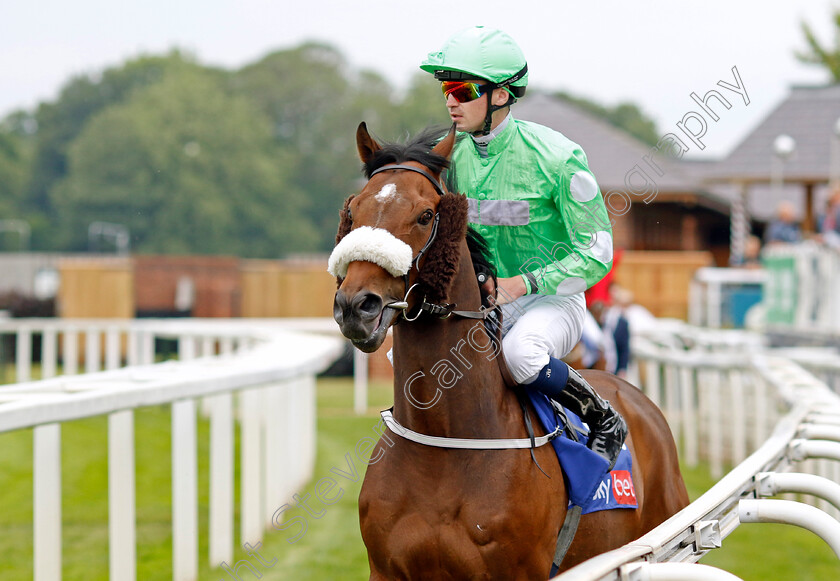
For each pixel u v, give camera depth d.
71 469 11.73
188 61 101.62
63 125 100.38
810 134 31.08
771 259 20.66
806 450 5.61
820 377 12.43
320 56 101.44
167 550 8.60
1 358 19.64
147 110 83.69
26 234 86.88
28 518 9.59
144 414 16.28
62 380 6.88
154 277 29.03
